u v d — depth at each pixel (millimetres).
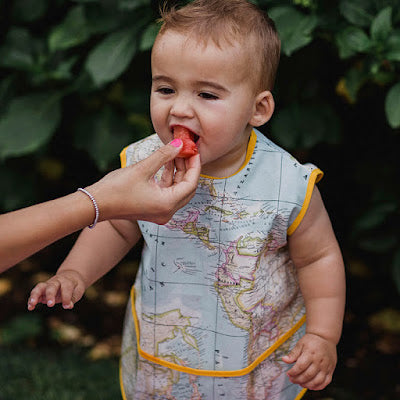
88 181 3611
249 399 1607
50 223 1202
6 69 3143
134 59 2723
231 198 1441
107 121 2879
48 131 2723
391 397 2637
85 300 3447
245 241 1438
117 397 2490
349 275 3406
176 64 1290
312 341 1500
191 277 1501
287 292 1577
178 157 1343
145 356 1596
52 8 3133
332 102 2807
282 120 2578
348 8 2262
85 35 2613
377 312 3227
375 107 2857
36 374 2641
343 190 3201
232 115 1319
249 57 1318
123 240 1636
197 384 1581
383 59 2221
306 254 1539
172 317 1541
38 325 3111
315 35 2336
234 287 1465
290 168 1454
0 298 3395
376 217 2703
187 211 1454
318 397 2629
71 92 2906
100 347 3002
